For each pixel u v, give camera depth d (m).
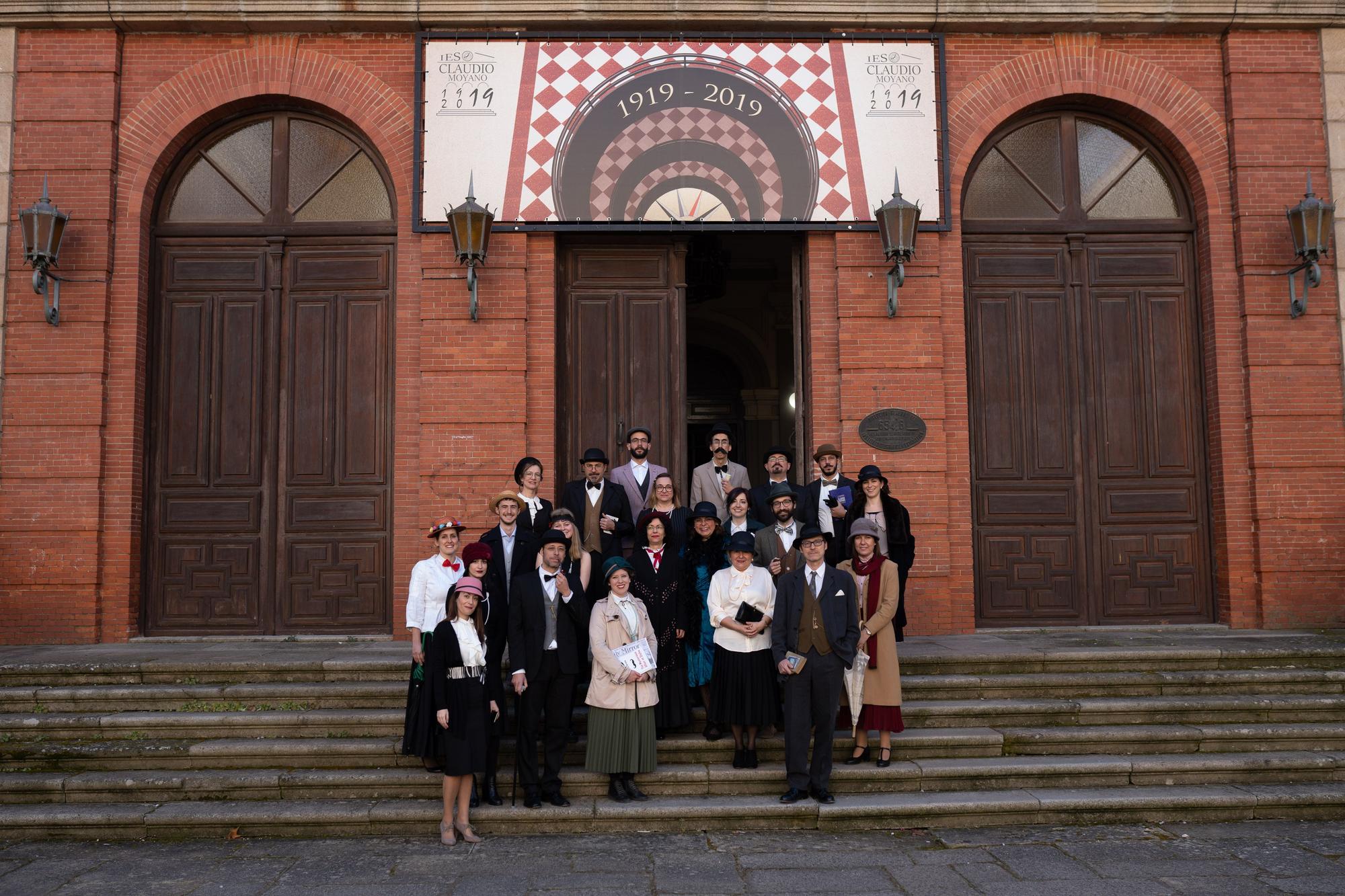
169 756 6.93
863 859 5.82
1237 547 9.78
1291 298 9.88
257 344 9.96
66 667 7.74
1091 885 5.36
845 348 9.74
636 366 10.03
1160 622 9.98
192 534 9.77
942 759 7.02
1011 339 10.23
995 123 10.14
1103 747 7.13
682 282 10.13
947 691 7.62
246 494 9.82
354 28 9.92
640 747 6.54
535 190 9.79
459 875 5.61
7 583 9.27
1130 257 10.40
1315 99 10.19
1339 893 5.21
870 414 9.67
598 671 6.61
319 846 6.17
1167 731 7.15
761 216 9.88
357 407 9.91
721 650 6.80
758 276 16.39
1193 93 10.23
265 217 10.10
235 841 6.29
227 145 10.21
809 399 9.95
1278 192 10.05
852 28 10.12
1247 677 7.68
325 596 9.73
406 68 9.95
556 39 9.93
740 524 7.51
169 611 9.70
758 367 17.28
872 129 9.98
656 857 5.89
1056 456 10.13
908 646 8.56
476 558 6.41
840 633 6.52
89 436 9.40
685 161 9.90
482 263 9.65
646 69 9.95
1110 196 10.49
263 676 7.81
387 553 9.76
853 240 9.90
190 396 9.90
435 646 6.26
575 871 5.66
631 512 8.33
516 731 6.86
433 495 9.42
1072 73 10.21
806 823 6.42
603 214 9.81
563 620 6.59
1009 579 9.98
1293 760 6.89
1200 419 10.20
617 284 10.11
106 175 9.66
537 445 9.58
